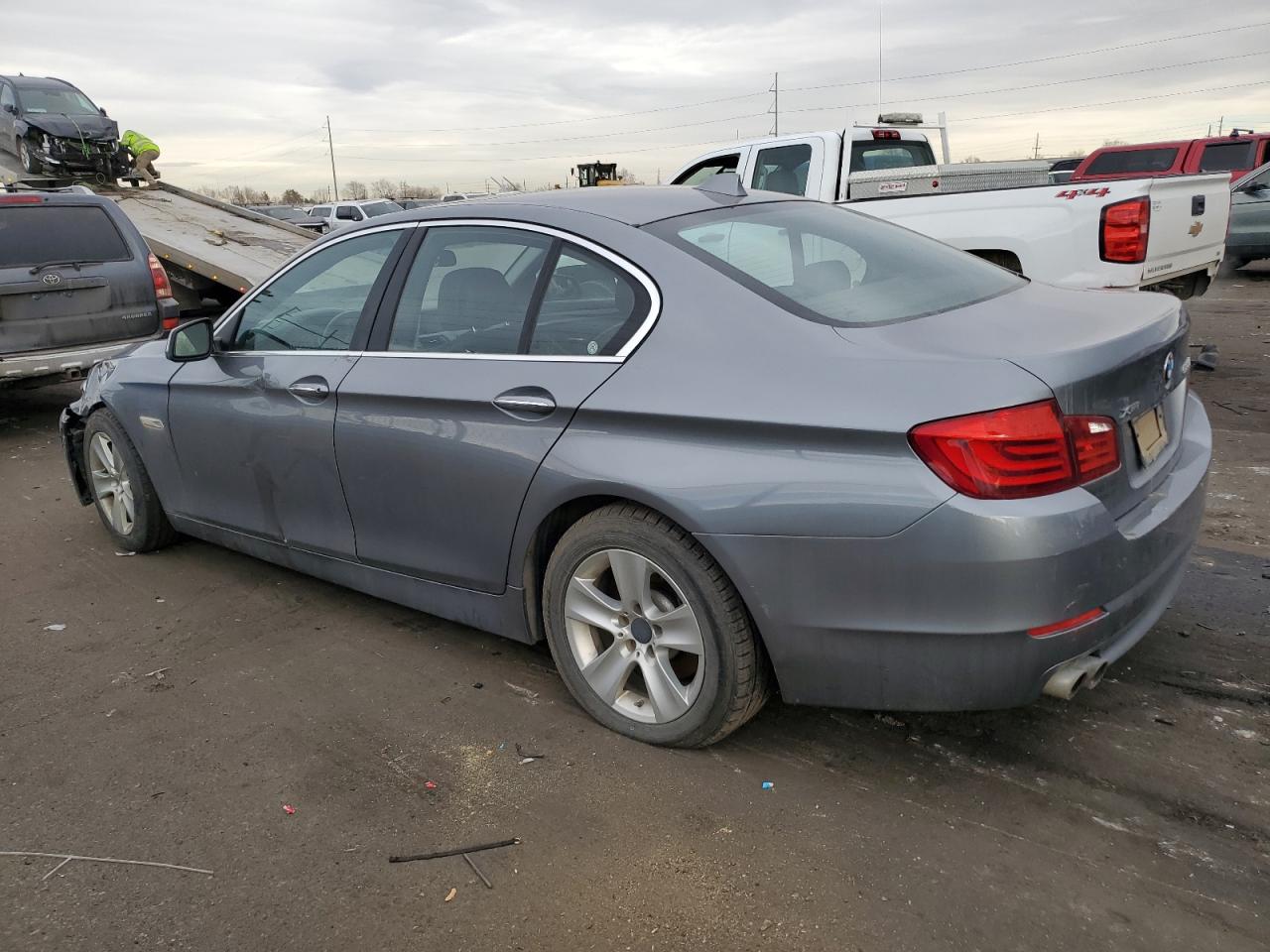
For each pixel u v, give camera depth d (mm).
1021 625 2350
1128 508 2596
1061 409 2357
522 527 3100
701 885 2402
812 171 8523
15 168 16969
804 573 2539
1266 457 5820
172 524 4770
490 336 3240
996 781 2775
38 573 4762
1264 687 3215
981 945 2176
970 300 3018
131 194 14992
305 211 34219
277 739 3145
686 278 2885
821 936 2223
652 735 2990
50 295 7703
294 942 2262
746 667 2760
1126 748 2910
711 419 2635
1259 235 15148
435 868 2500
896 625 2465
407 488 3416
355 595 4332
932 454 2350
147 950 2246
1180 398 3055
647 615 2916
